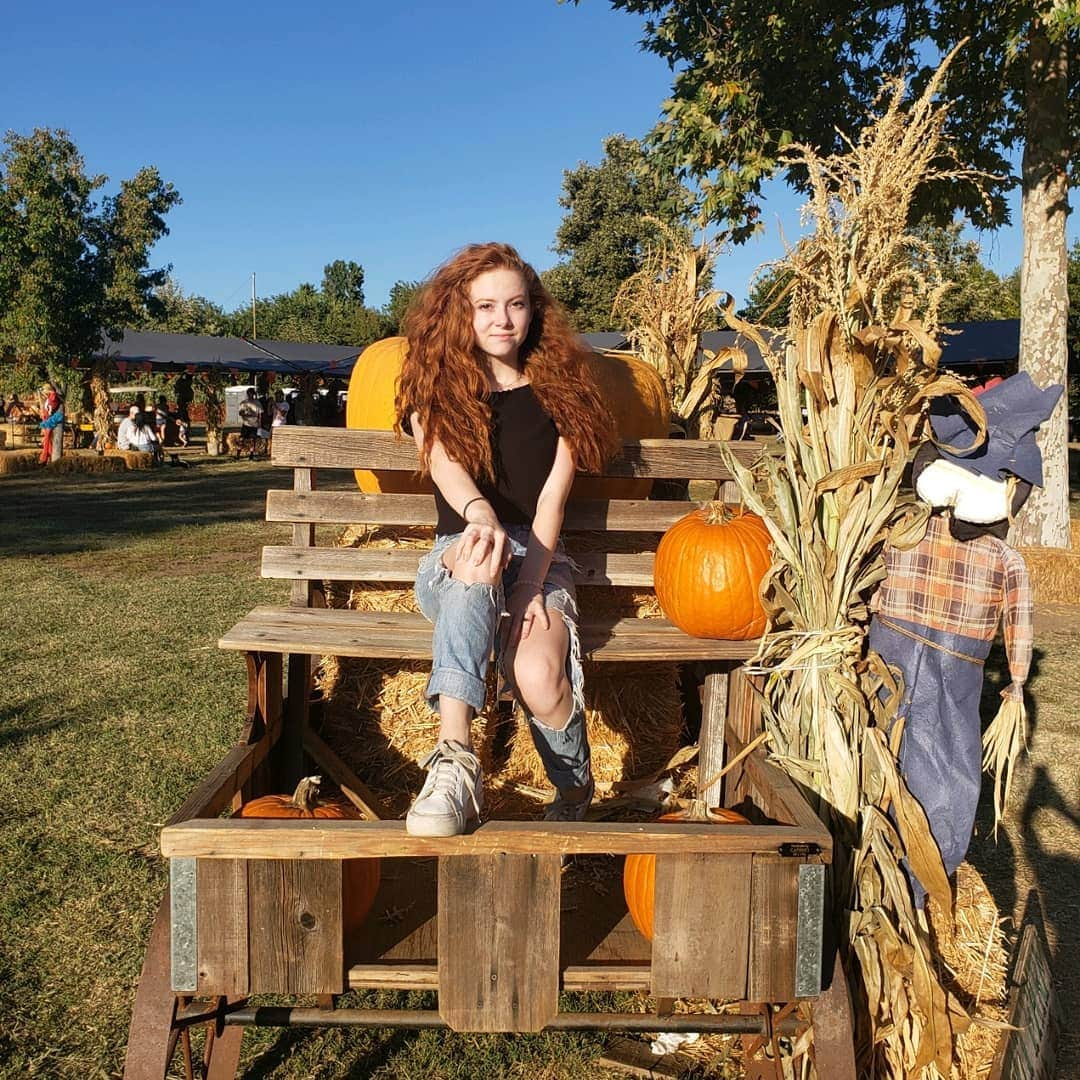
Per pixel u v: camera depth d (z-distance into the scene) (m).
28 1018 2.74
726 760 3.01
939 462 2.57
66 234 23.17
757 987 1.95
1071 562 8.52
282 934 1.90
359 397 3.30
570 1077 2.59
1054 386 2.59
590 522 3.05
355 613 2.96
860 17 9.48
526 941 1.91
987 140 10.24
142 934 3.17
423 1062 2.64
